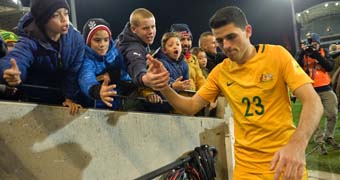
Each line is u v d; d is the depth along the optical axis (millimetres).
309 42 5469
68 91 2402
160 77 2045
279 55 2186
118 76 2859
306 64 5500
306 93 2029
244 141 2332
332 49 6285
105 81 2217
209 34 4742
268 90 2191
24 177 2061
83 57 2496
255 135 2273
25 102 2104
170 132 3166
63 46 2326
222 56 4832
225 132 3855
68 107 2326
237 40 2119
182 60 3670
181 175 2951
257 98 2219
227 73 2346
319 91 5469
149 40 3131
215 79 2439
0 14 3707
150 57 2055
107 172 2559
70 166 2307
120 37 3178
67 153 2297
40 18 2176
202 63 4484
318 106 1974
